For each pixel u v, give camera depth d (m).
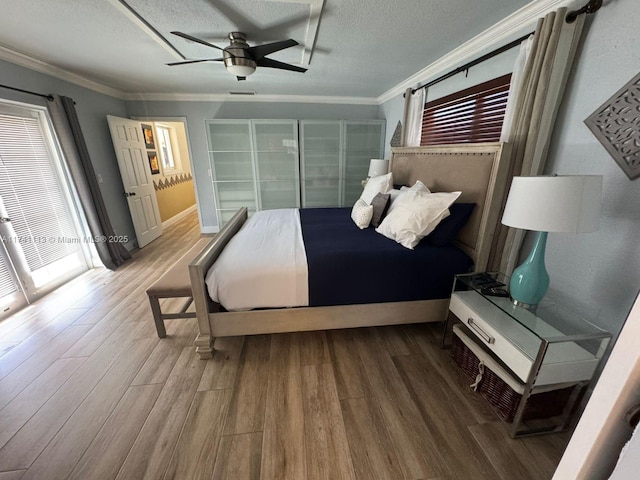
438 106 3.01
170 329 2.23
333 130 4.72
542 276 1.42
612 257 1.46
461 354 1.75
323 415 1.47
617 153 1.41
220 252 2.18
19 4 1.75
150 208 4.65
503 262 1.99
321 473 1.20
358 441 1.34
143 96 4.36
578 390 1.33
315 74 3.37
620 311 1.44
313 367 1.80
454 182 2.29
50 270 2.93
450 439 1.34
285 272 1.79
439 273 1.93
